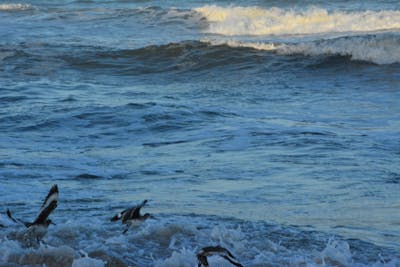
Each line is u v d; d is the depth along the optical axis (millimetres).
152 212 15844
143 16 69438
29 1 87188
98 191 18844
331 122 31234
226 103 36125
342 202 17422
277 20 63656
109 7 81562
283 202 17375
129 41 59125
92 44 57406
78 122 30406
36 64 50000
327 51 49938
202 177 20719
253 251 12820
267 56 50719
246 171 21469
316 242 13609
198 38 60500
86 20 69188
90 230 13852
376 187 19141
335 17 62969
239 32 62125
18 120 30703
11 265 12047
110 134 28672
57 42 57812
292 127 29047
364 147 25156
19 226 14289
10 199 17688
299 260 12305
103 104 33938
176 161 23312
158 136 28141
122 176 21109
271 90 41094
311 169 21578
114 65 50625
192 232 13672
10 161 23078
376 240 13914
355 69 47531
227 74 48312
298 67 48562
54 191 11203
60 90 39719
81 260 11805
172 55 52062
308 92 40188
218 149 25156
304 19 63094
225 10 67750
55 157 24062
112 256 12273
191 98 37812
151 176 21031
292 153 24109
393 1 74750
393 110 34125
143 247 12930
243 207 16734
